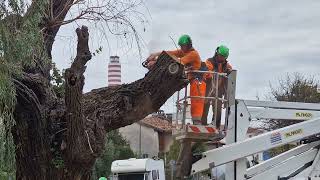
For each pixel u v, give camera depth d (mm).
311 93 33875
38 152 7473
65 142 7375
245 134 9898
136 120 7832
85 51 6840
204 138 9164
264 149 9742
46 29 7824
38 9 6797
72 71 6816
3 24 6406
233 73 9703
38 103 7324
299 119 10500
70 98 6902
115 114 7680
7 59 6391
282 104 10414
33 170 7512
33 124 7355
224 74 9453
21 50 6484
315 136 10320
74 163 7352
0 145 6359
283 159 10219
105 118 7621
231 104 9672
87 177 7699
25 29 6629
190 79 9180
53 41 7969
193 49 9195
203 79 9297
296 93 33969
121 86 7848
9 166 6531
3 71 6340
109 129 7793
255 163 10664
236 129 9859
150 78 7566
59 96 8141
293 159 10203
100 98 7777
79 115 6961
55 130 7547
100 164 26000
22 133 7371
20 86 7062
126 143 38781
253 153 9688
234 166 9766
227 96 9625
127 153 34844
